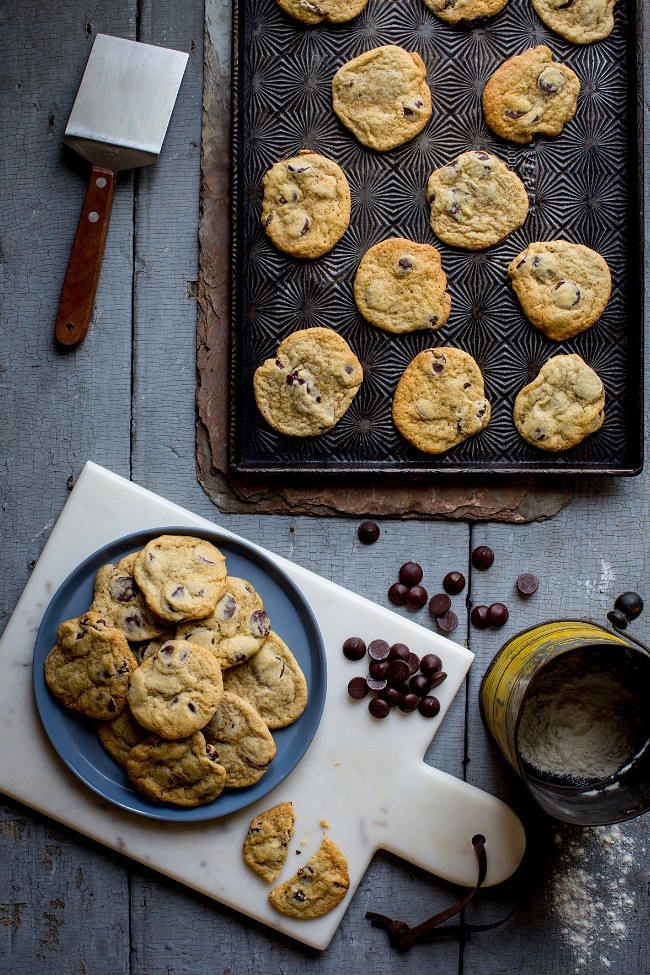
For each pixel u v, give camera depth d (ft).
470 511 3.37
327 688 3.31
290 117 3.31
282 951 3.32
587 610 3.40
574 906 3.34
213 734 3.17
